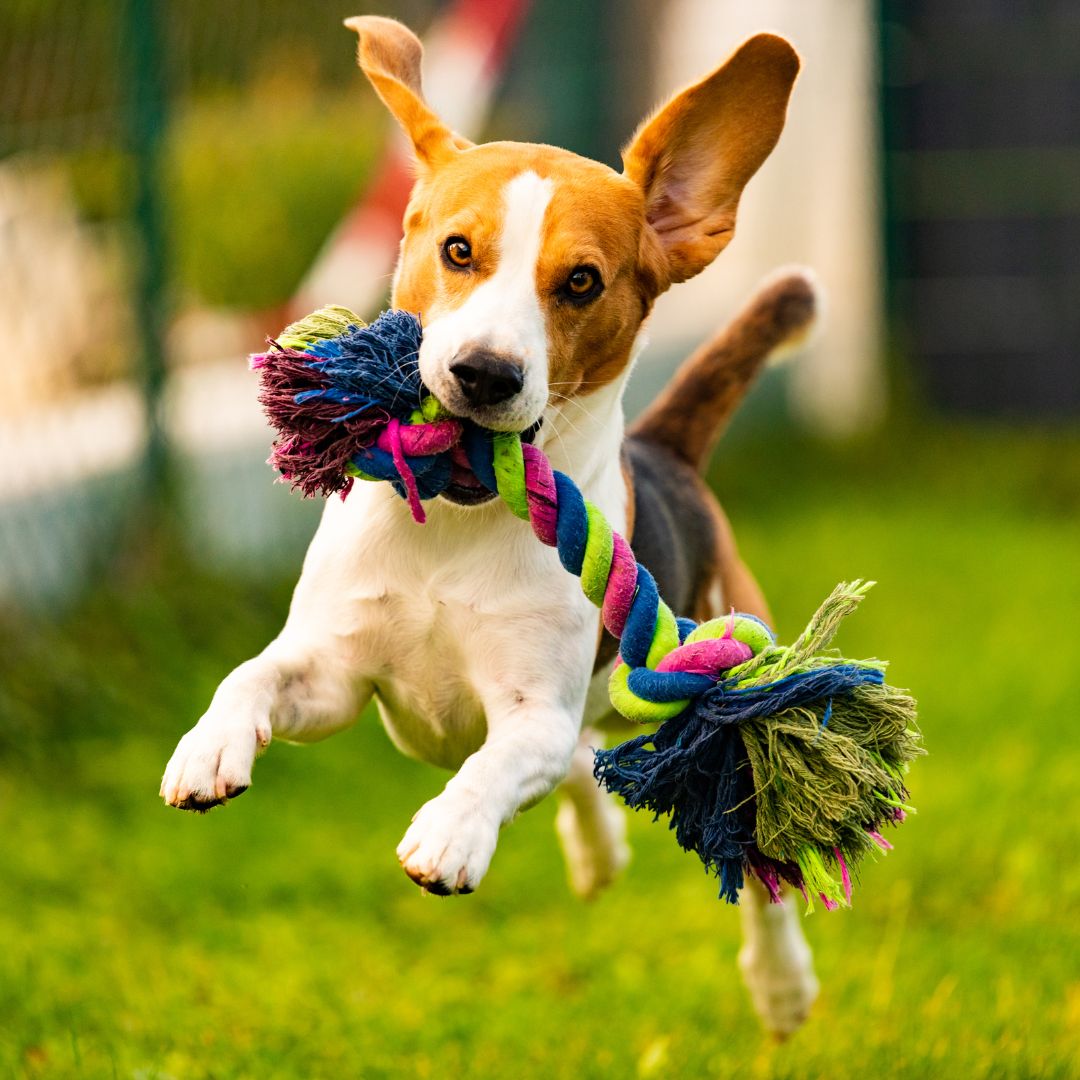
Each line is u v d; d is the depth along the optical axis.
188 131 16.23
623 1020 7.95
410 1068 7.30
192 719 10.91
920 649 13.07
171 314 12.50
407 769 10.84
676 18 21.20
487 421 5.68
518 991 8.32
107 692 10.88
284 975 8.21
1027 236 20.98
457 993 8.18
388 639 6.30
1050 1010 7.65
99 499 12.06
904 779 5.54
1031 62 20.58
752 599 8.16
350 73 17.25
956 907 9.06
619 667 5.70
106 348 14.10
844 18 20.20
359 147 17.55
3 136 12.95
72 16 13.02
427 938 8.95
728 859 5.55
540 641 6.22
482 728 6.53
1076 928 8.59
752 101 6.63
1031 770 10.49
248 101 16.73
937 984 8.05
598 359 6.32
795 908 7.63
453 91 15.65
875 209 20.56
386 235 14.14
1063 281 21.02
